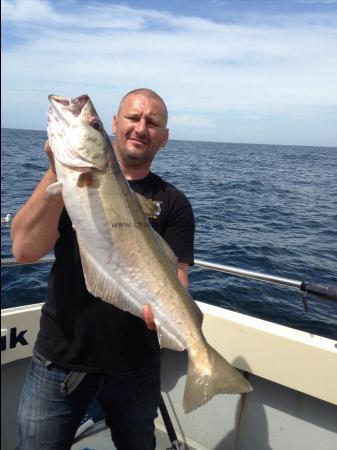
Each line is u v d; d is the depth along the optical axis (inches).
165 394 122.6
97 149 71.1
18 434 78.0
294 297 247.8
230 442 113.0
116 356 77.7
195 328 77.7
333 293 97.2
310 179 1202.0
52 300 78.3
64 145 68.8
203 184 882.8
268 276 106.3
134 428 82.6
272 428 108.3
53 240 73.2
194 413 117.9
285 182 1060.5
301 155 3056.1
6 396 107.3
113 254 72.8
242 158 2160.4
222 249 362.9
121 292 73.4
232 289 256.2
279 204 680.4
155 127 83.0
